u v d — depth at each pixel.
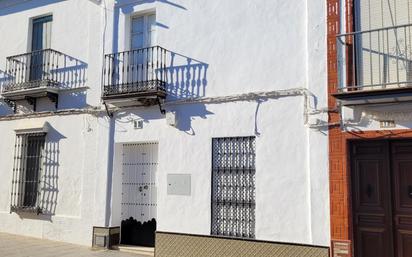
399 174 6.79
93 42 10.40
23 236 10.70
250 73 8.25
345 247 6.93
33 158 11.02
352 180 7.11
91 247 9.59
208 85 8.67
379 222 6.83
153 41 9.69
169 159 8.95
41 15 11.45
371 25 7.27
